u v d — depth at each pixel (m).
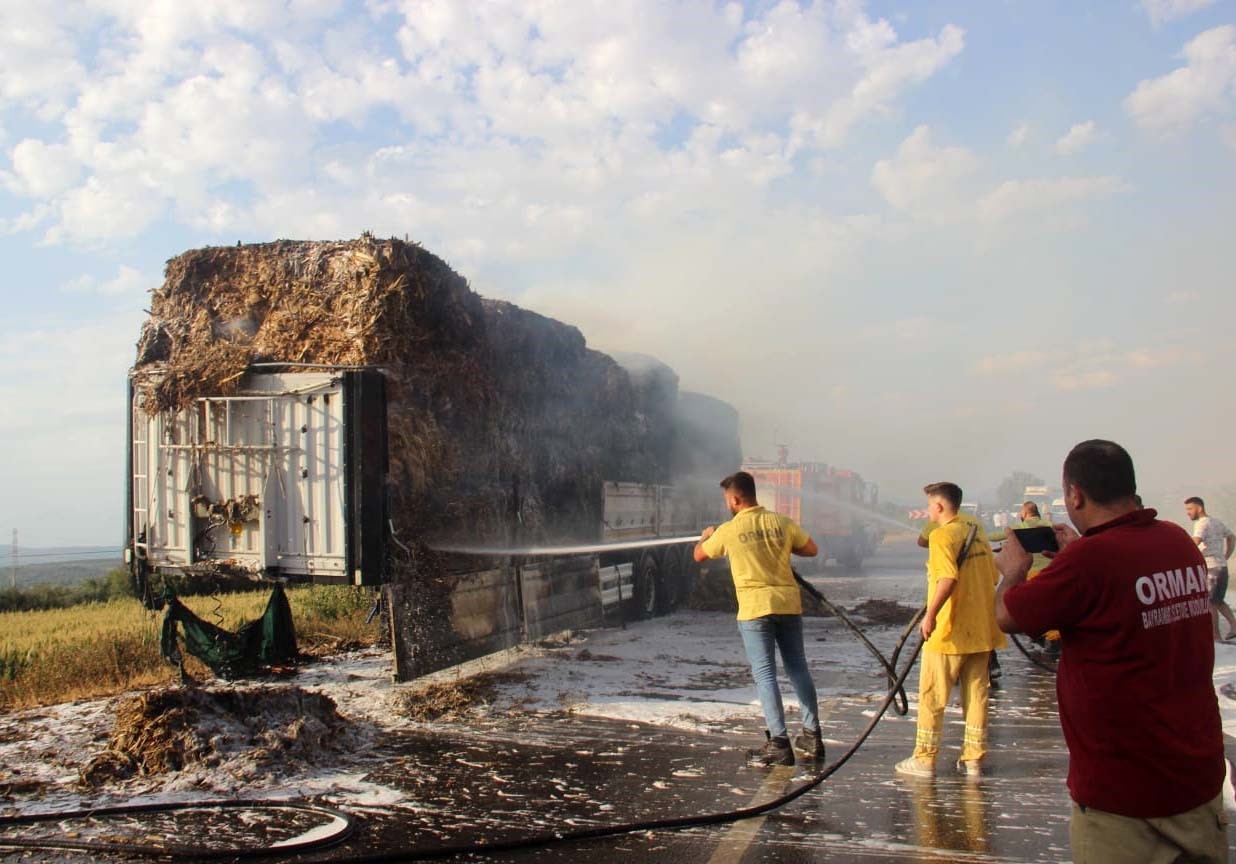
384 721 7.43
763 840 4.84
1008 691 9.08
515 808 5.35
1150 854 2.78
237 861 4.51
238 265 9.05
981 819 5.18
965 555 6.09
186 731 6.15
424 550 8.48
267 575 8.25
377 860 4.50
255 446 8.29
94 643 10.25
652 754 6.53
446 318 9.16
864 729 7.39
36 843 4.68
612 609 12.99
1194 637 2.87
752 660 6.42
